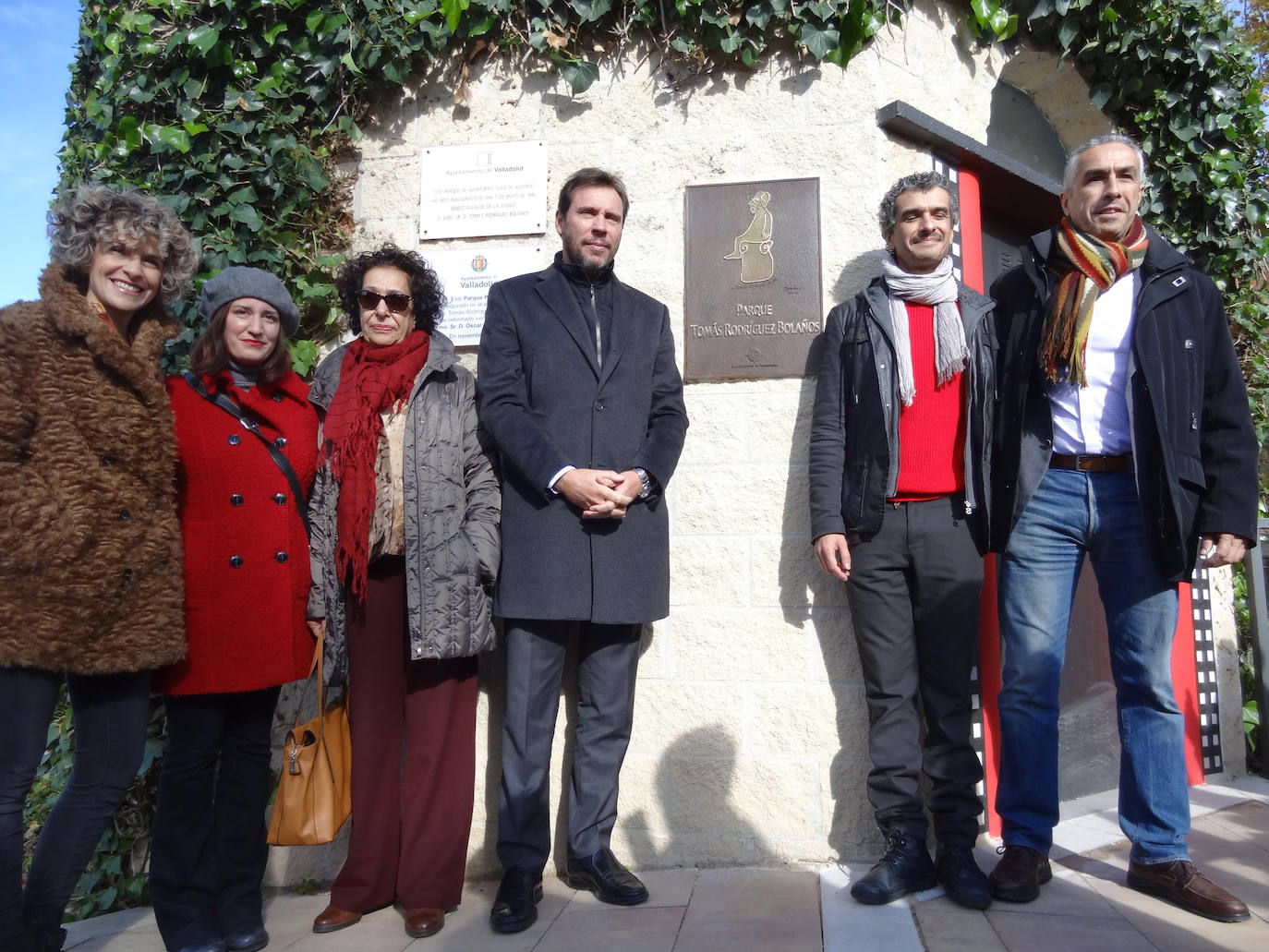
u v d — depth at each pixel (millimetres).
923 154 3283
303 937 2529
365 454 2602
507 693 2715
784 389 3125
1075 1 3678
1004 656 2795
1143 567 2580
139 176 3379
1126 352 2602
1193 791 3723
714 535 3117
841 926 2391
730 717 3041
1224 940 2254
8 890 2031
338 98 3426
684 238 3232
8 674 2027
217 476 2379
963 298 2801
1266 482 4395
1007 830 2658
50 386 2047
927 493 2713
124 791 2197
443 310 3332
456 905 2633
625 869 2740
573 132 3352
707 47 3240
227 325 2479
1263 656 4172
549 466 2574
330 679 2555
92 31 3697
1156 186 4195
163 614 2158
